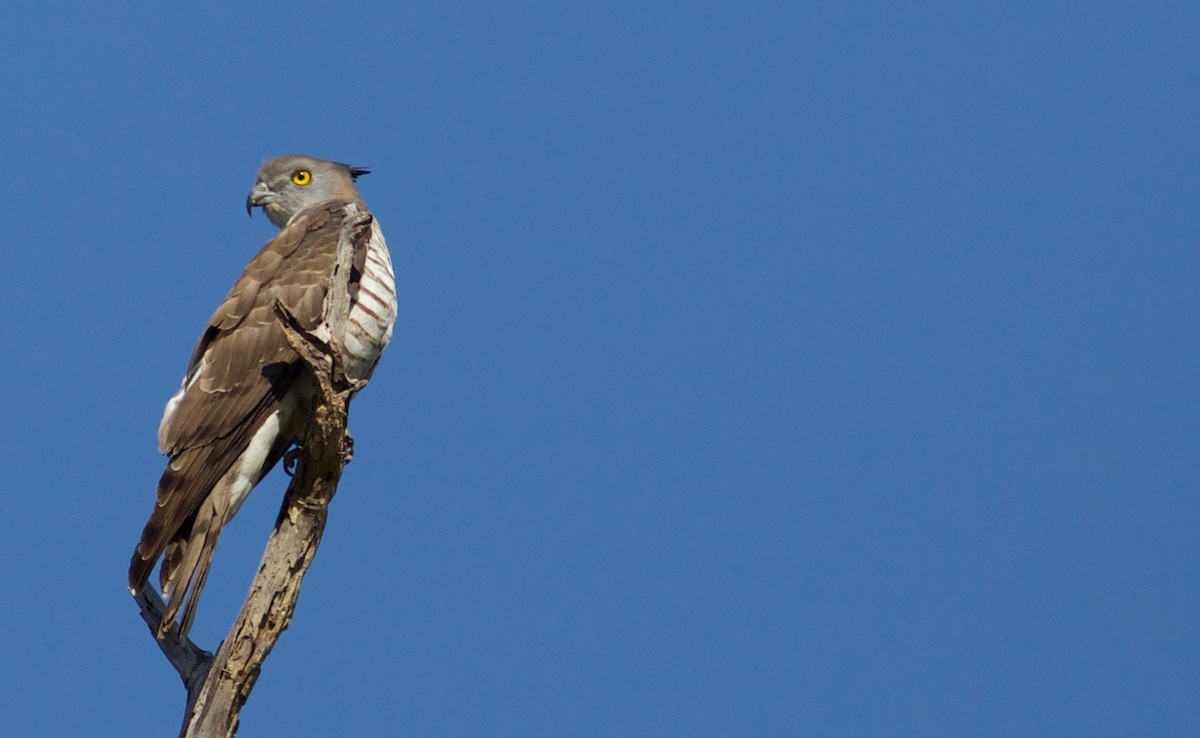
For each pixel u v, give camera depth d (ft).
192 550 37.42
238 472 38.68
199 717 32.50
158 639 35.78
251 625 32.73
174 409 38.93
